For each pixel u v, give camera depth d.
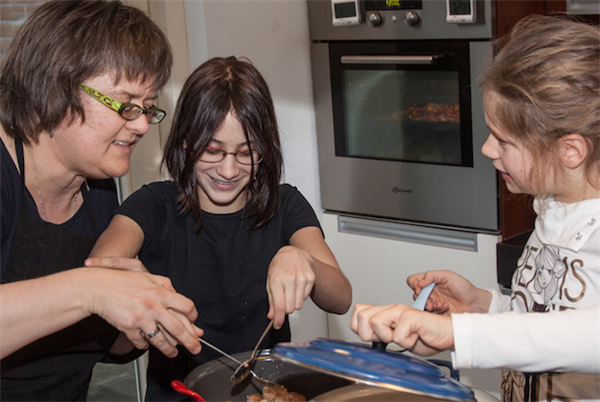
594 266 0.81
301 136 2.09
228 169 0.99
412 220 1.95
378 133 1.96
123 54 0.79
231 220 1.10
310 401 0.83
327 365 0.64
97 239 0.99
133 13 0.86
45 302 0.70
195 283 1.09
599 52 0.77
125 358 1.03
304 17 2.05
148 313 0.73
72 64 0.77
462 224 1.82
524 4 1.72
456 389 0.63
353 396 0.83
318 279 0.97
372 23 1.85
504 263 1.66
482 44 1.64
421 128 1.85
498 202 1.74
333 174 2.11
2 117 0.83
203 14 1.72
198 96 0.97
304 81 2.08
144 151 1.82
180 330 0.74
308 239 1.07
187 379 0.85
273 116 1.04
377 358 0.66
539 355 0.69
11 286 0.69
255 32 1.87
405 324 0.69
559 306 0.86
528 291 0.94
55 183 0.90
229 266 1.10
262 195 1.07
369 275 2.08
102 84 0.79
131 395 1.90
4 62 0.83
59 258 0.91
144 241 1.03
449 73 1.74
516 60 0.81
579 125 0.76
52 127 0.81
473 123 1.72
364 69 1.92
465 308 1.02
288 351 0.68
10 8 1.50
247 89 0.97
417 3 1.74
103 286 0.73
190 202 1.05
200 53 1.77
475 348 0.69
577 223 0.84
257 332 1.11
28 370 0.89
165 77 0.88
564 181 0.82
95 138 0.82
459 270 1.84
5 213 0.83
